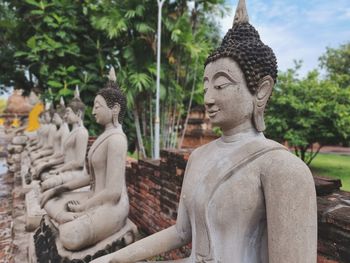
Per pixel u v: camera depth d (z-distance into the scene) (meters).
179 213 1.75
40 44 9.06
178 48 9.11
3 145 15.64
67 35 9.41
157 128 8.40
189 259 1.63
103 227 2.82
